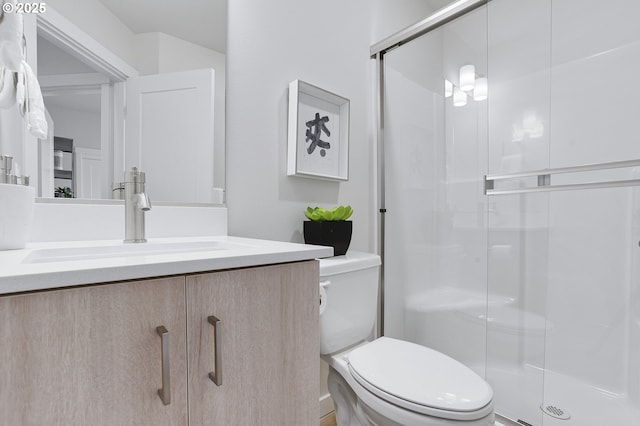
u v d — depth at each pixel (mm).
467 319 1501
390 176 1774
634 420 1216
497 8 1412
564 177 1300
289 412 689
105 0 1003
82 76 957
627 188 1268
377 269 1329
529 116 1356
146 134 1076
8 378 398
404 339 1707
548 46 1330
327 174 1546
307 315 720
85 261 523
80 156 951
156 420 514
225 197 1238
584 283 1349
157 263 507
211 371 574
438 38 1570
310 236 1343
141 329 499
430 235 1614
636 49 1194
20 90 821
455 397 852
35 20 868
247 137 1300
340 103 1604
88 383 453
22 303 406
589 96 1268
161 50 1113
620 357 1288
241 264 603
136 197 888
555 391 1337
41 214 875
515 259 1415
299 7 1489
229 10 1266
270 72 1375
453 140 1529
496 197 1437
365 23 1807
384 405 887
